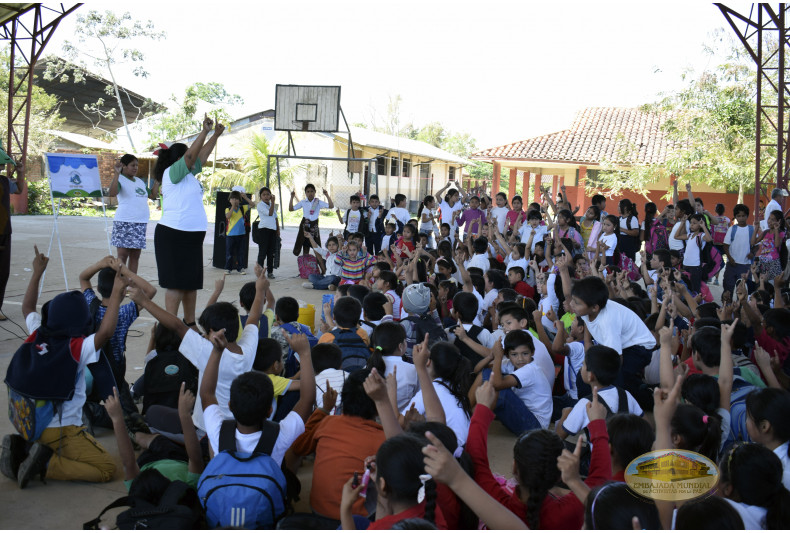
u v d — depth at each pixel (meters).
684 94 18.67
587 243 9.22
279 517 2.69
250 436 2.78
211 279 9.95
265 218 10.25
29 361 3.21
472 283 6.87
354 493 2.05
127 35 29.81
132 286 3.40
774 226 8.85
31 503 3.11
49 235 14.59
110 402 3.13
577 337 5.06
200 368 3.39
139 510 2.56
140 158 29.36
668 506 2.20
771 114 17.83
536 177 23.42
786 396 2.68
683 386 3.27
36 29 18.30
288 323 4.64
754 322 4.43
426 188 35.75
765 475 2.22
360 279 8.91
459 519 2.44
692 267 9.03
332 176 27.47
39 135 26.61
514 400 4.18
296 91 17.83
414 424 2.45
